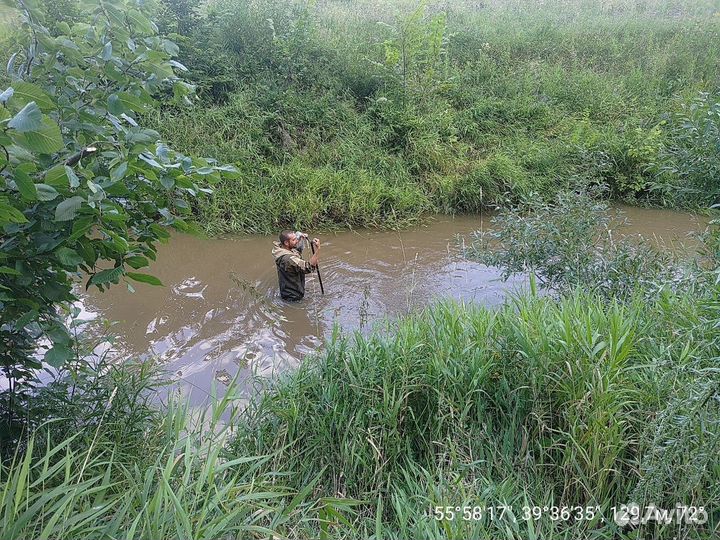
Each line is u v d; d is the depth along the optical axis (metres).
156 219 4.02
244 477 3.39
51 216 3.12
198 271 8.23
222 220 9.72
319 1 17.53
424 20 15.37
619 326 4.20
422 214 10.73
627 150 11.32
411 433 4.21
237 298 7.40
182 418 3.70
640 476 3.46
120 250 3.21
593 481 3.61
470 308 5.32
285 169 10.63
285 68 12.45
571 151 11.58
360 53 13.38
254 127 11.08
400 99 12.38
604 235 6.83
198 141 10.66
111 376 4.64
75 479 3.32
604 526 3.50
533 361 4.02
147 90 3.74
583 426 3.68
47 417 3.90
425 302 7.21
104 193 2.97
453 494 3.45
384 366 4.36
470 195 10.75
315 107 11.76
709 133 5.45
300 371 4.63
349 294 7.52
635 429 3.81
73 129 3.42
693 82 14.09
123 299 7.27
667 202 10.70
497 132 12.57
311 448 4.07
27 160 2.73
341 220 10.23
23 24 3.46
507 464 3.80
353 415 4.10
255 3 13.75
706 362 3.71
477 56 14.69
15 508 2.39
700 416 3.12
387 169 11.17
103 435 3.82
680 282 5.01
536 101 13.34
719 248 4.75
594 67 14.95
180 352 6.13
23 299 3.17
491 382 4.28
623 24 16.89
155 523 2.55
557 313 4.48
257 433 4.20
